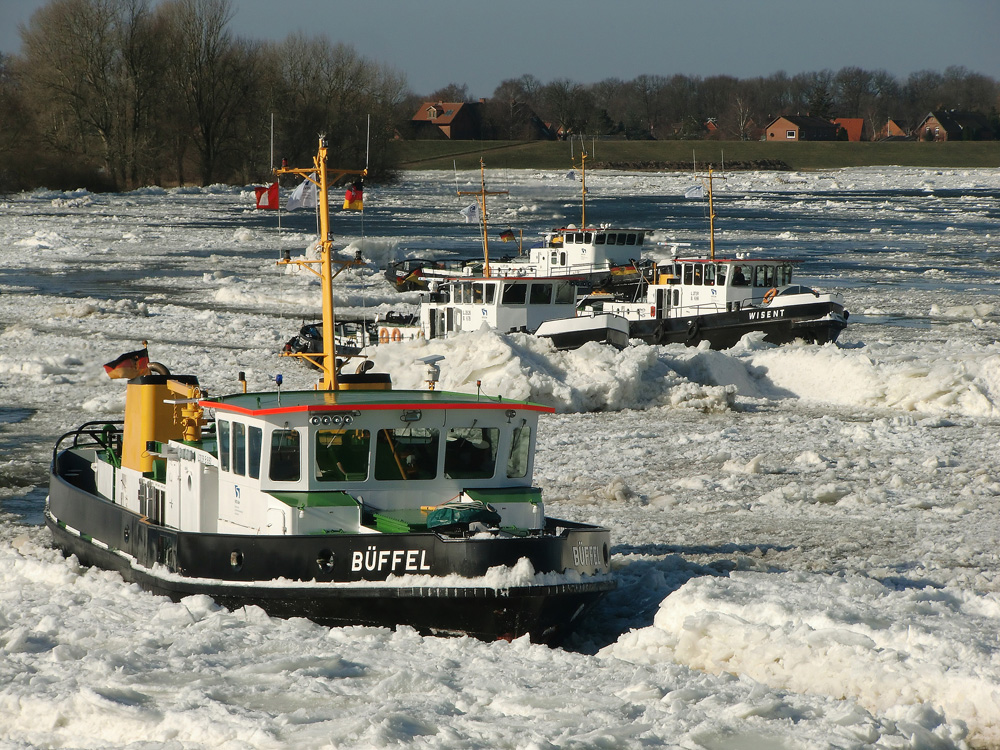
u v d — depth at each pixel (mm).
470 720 31828
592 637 43125
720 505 66312
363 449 43594
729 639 36656
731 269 143750
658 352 112938
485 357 101625
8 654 38250
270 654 37750
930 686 32938
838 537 58625
